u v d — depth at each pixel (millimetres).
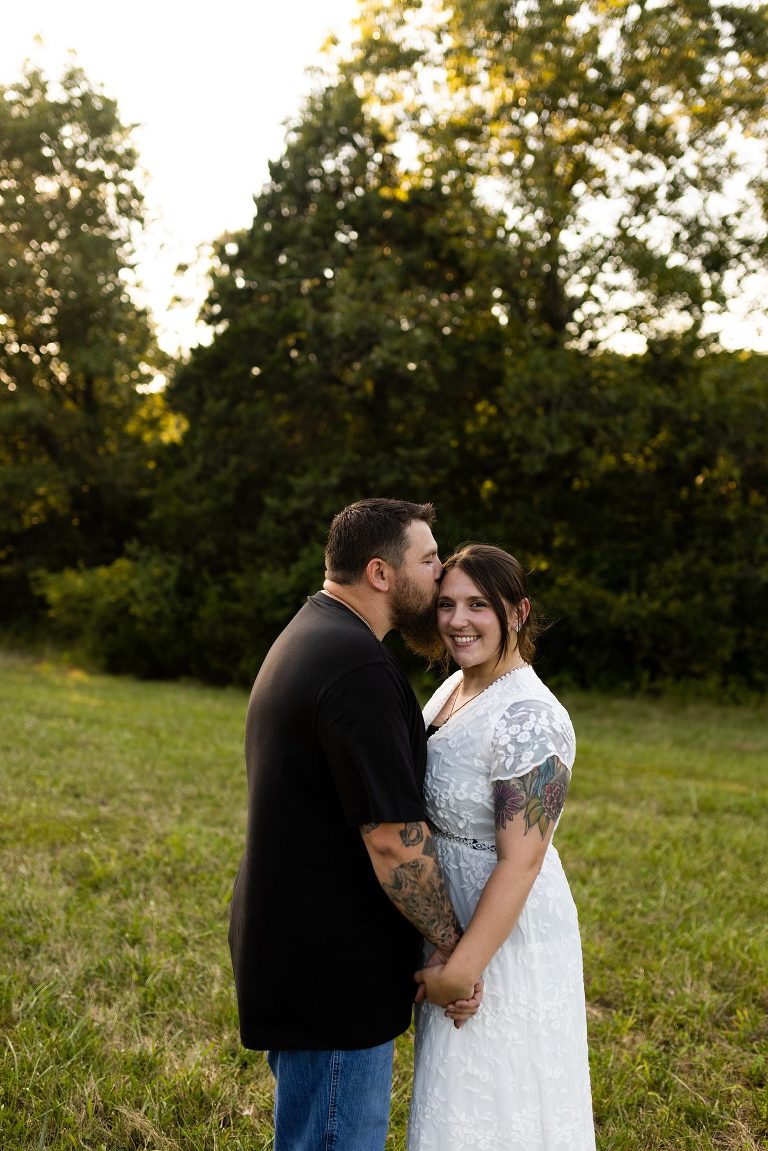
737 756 10273
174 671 17203
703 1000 3705
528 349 15500
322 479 15719
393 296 15438
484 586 2203
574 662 15914
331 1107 2033
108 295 19109
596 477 16031
